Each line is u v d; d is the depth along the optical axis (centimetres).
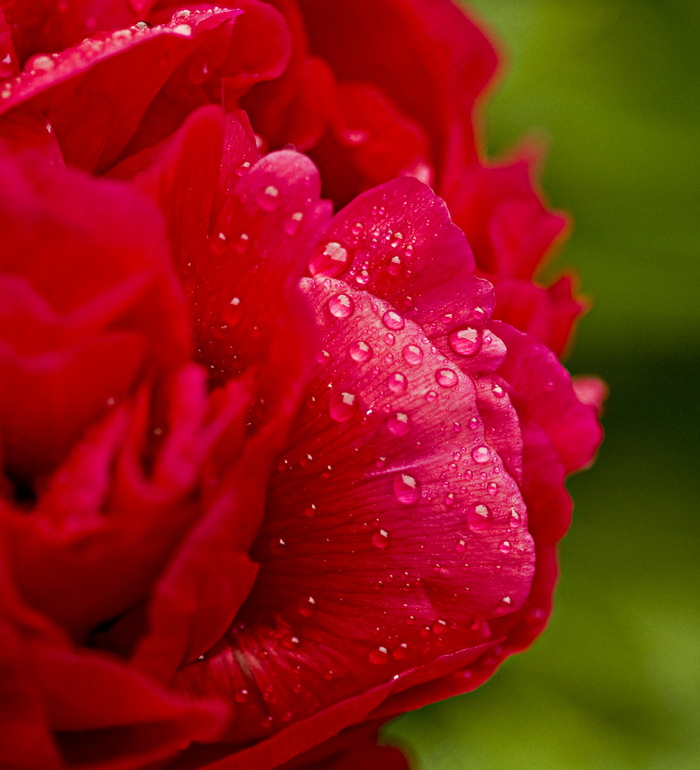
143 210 31
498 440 35
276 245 34
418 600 34
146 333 32
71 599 32
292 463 34
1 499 32
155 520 32
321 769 36
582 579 44
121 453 32
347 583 35
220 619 33
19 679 32
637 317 45
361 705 34
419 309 35
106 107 35
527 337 36
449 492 34
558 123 45
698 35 45
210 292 34
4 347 31
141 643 32
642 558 44
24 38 35
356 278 35
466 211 39
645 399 45
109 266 32
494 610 35
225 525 32
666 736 43
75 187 31
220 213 34
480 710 43
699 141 44
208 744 34
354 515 34
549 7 45
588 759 43
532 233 40
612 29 45
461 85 40
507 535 35
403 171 38
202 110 33
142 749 33
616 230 45
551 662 43
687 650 43
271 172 34
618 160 45
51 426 32
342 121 38
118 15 36
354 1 39
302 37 37
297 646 34
